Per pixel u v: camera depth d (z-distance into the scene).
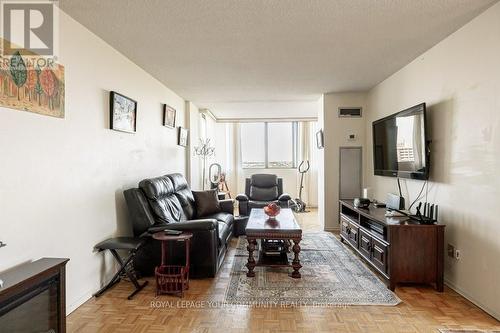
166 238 2.69
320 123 5.36
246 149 8.12
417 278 2.69
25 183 1.88
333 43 2.88
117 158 3.05
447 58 2.76
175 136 5.00
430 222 2.76
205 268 2.98
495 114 2.20
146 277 3.03
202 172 6.77
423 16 2.35
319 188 5.61
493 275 2.23
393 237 2.70
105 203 2.82
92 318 2.21
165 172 4.51
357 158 4.98
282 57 3.28
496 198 2.20
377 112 4.47
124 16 2.32
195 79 4.14
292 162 8.05
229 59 3.33
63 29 2.24
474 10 2.26
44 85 2.04
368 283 2.84
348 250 3.90
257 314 2.27
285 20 2.40
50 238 2.09
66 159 2.27
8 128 1.77
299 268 3.06
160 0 2.08
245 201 5.29
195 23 2.44
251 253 3.03
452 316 2.24
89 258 2.55
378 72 3.85
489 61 2.25
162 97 4.38
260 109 6.59
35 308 1.67
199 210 4.35
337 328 2.07
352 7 2.20
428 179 3.09
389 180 4.03
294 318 2.21
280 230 3.00
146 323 2.14
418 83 3.28
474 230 2.42
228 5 2.16
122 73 3.17
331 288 2.73
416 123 3.09
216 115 7.46
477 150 2.38
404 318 2.21
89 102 2.57
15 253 1.81
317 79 4.16
